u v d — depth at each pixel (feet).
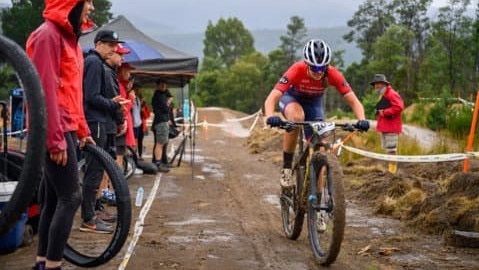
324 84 19.43
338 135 46.93
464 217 20.54
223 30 327.26
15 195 10.25
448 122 56.24
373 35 220.84
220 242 19.49
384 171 34.76
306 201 18.26
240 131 100.48
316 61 18.63
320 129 17.56
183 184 33.42
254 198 29.12
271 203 27.66
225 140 76.74
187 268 16.33
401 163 38.14
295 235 19.60
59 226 12.46
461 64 150.61
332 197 16.20
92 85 20.70
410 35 179.22
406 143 44.34
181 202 27.37
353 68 202.39
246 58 280.31
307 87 19.44
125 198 13.30
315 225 17.52
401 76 166.50
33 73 10.27
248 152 57.26
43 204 13.73
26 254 17.30
